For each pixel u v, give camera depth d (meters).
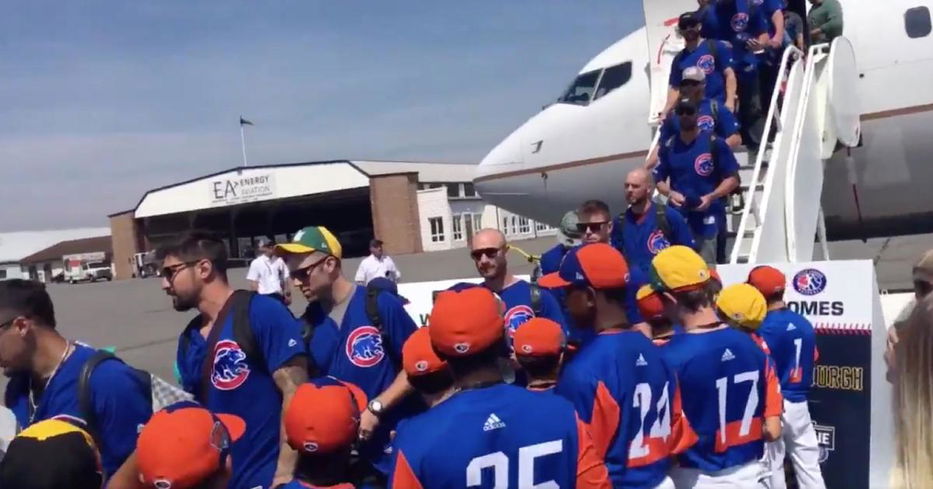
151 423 2.28
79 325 21.67
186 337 3.89
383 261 13.41
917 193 9.72
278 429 3.70
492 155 13.13
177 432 2.23
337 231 69.12
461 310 2.58
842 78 8.67
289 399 3.58
